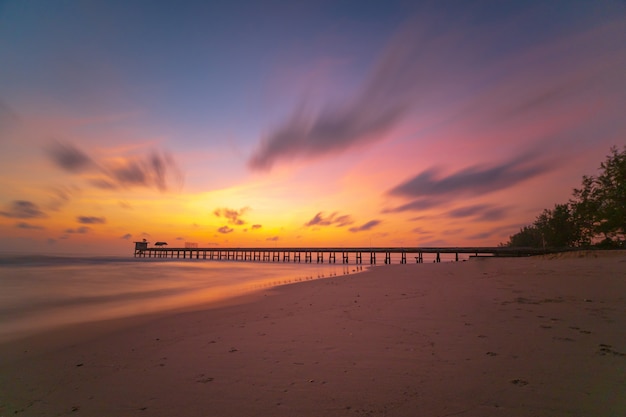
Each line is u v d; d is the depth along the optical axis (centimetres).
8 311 1059
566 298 832
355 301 970
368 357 464
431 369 410
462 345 497
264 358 481
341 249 7356
